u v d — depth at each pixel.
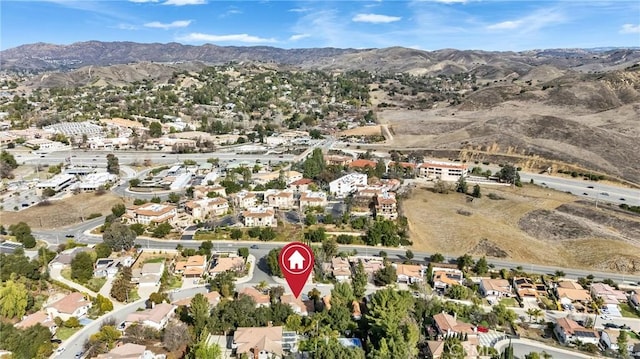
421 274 129.88
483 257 136.62
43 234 157.62
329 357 78.75
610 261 139.00
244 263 133.75
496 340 101.44
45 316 101.75
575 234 156.75
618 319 112.19
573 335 101.50
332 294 108.94
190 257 134.12
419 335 93.62
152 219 163.88
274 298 110.56
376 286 125.44
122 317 106.00
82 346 94.50
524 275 132.00
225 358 89.69
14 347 86.69
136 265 132.25
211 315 101.56
